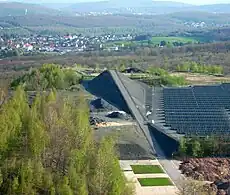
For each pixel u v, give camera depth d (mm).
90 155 78125
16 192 70750
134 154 119500
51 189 70688
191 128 139625
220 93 177875
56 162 77688
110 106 161500
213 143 123375
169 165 114438
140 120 148500
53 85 191750
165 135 131375
